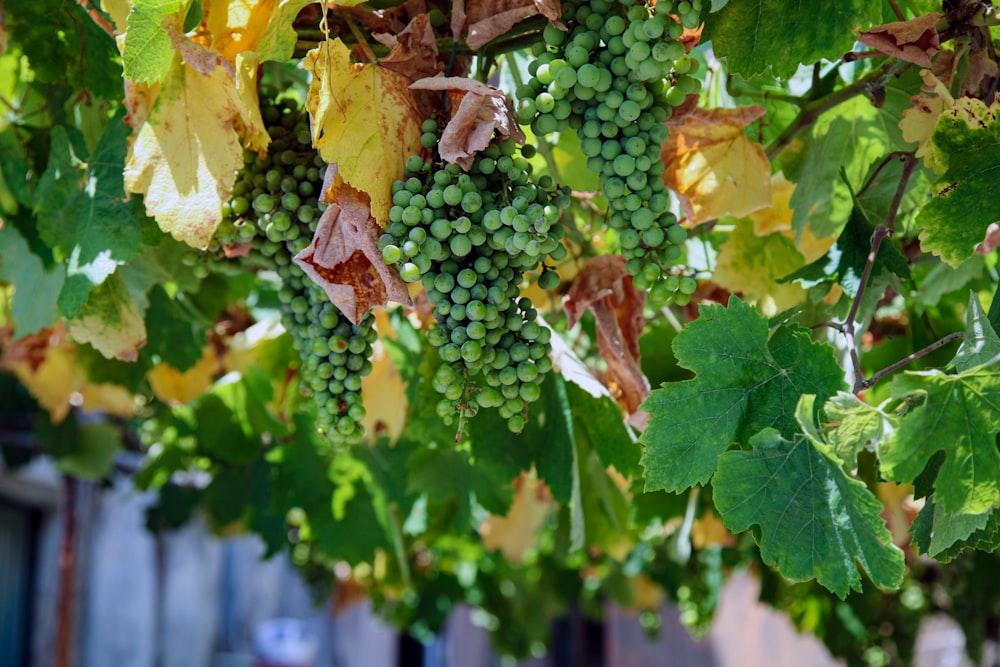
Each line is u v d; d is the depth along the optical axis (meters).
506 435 1.62
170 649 5.02
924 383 1.12
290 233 1.31
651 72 1.20
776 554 1.13
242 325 2.10
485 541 2.39
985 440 1.12
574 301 1.41
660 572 3.47
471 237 1.18
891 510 1.72
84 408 2.06
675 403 1.17
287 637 4.99
